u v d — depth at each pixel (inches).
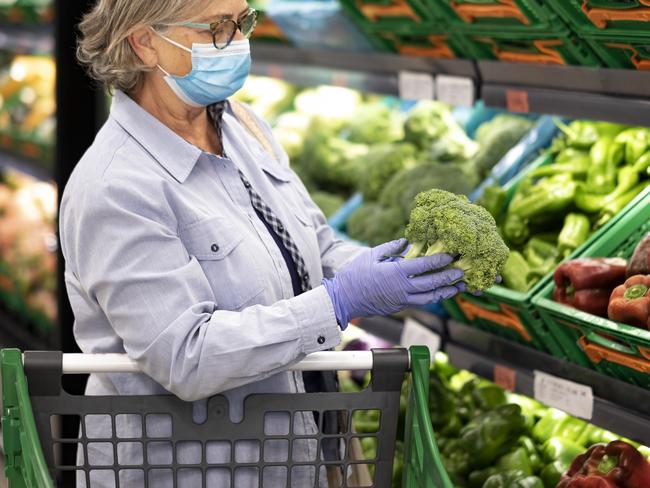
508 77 108.5
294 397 75.4
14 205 227.0
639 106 90.7
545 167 115.3
